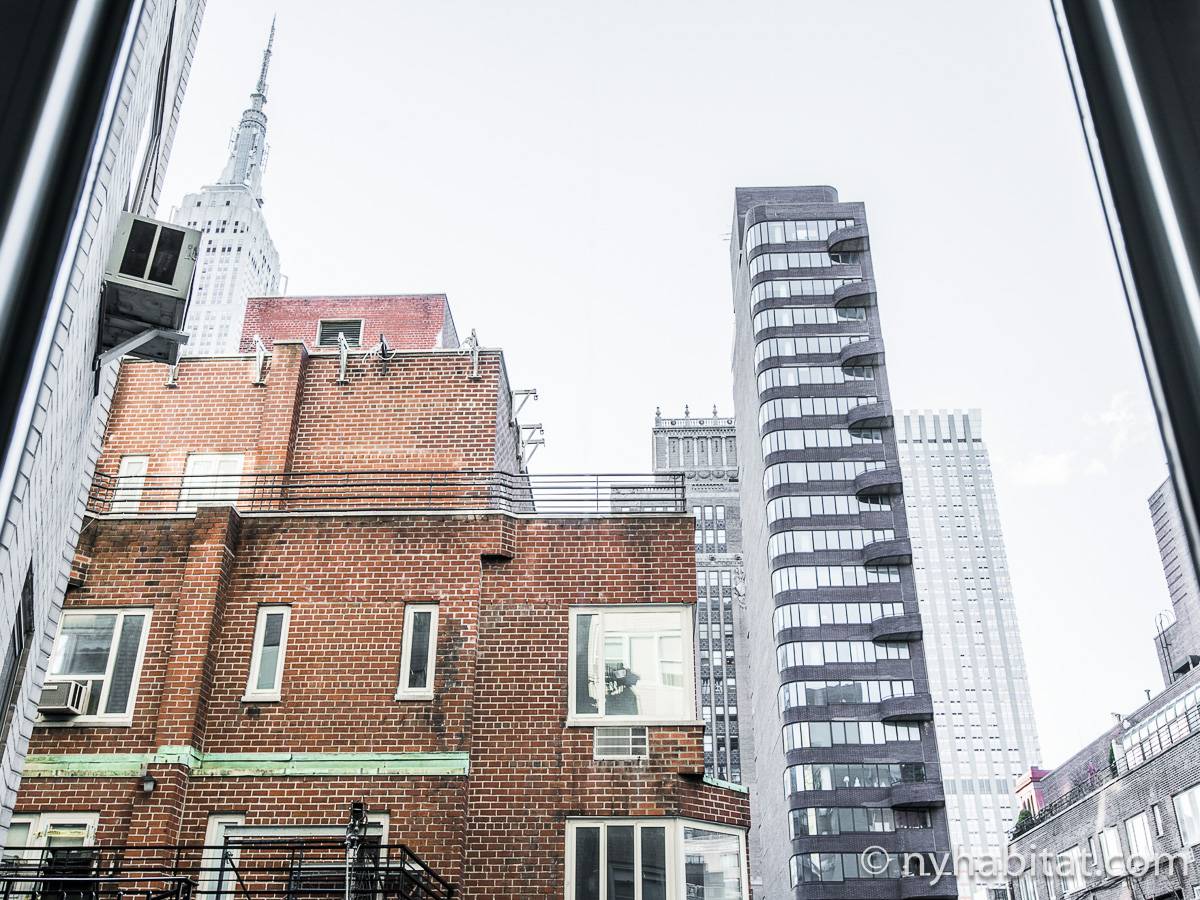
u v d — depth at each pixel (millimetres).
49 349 1434
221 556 17922
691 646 17688
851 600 91250
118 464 21641
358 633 17734
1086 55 1604
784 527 94375
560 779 16750
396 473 20375
